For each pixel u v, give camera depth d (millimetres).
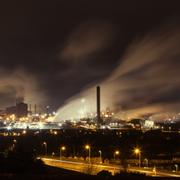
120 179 47438
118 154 131625
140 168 87062
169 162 110875
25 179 46375
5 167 68812
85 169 80688
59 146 162125
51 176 49500
